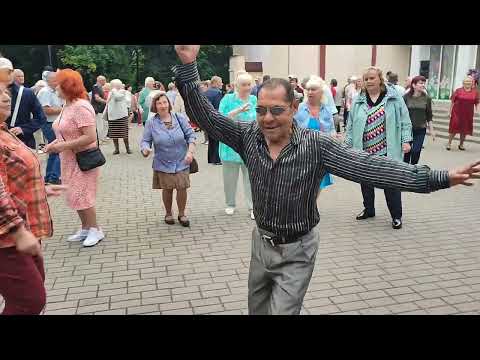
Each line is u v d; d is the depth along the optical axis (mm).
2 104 2838
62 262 4902
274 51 29969
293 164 2352
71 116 4992
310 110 5766
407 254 4988
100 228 5805
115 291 4211
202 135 16250
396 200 5805
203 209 6949
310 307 3834
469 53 20047
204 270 4652
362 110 5660
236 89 6211
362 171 2273
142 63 35344
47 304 3959
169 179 5887
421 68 22500
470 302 3887
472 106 11883
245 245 5352
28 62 30125
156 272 4621
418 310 3770
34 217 3016
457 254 4965
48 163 8406
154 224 6223
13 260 2617
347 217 6434
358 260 4840
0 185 2404
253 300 2703
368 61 25875
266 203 2426
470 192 7727
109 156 12273
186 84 2441
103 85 15383
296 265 2496
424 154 11734
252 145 2461
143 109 15391
